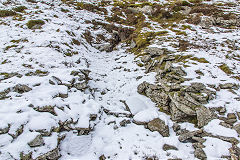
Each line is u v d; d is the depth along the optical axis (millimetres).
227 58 12602
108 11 33125
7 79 8648
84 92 9859
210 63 11633
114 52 20953
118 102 10414
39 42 13945
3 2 22859
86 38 21156
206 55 12922
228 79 9672
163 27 23125
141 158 6133
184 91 8750
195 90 8641
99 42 22438
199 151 5980
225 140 6289
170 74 10703
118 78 13922
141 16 28781
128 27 26156
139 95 11148
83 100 8492
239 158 5332
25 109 6664
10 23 17172
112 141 7055
